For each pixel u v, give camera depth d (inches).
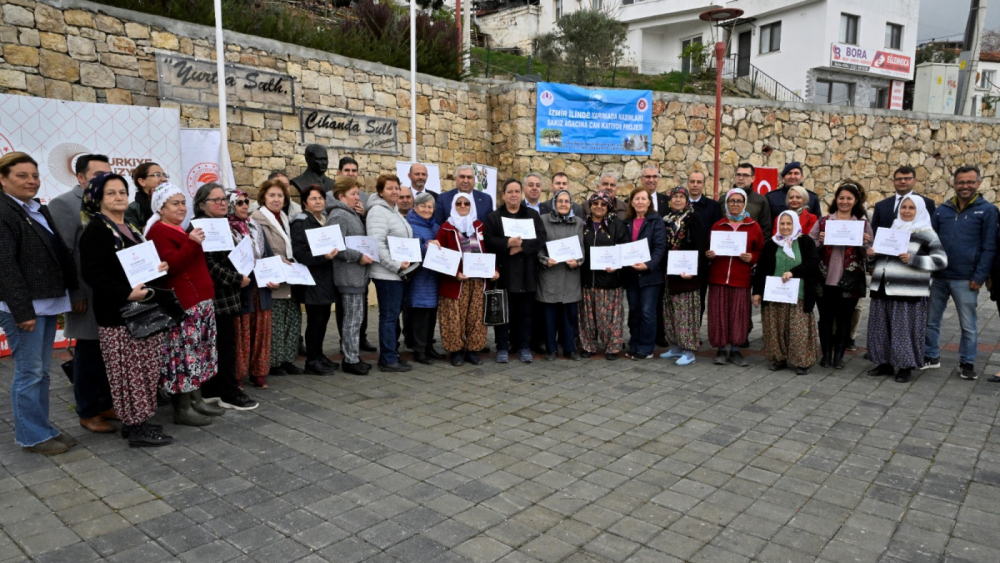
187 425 171.2
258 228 199.6
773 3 916.6
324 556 108.1
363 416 181.0
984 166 616.1
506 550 110.8
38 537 112.6
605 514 124.4
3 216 135.3
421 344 243.0
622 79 719.7
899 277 211.8
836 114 529.7
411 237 228.2
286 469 143.8
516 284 237.3
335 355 259.6
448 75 448.1
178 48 301.4
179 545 110.9
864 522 121.4
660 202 272.8
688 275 234.7
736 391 208.4
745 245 229.5
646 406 192.5
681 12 997.2
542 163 436.5
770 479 140.9
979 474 142.6
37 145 234.8
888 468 146.3
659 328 275.9
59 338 252.7
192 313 163.6
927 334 233.9
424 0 768.3
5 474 138.9
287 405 189.6
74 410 181.9
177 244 157.8
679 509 126.7
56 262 145.6
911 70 958.4
